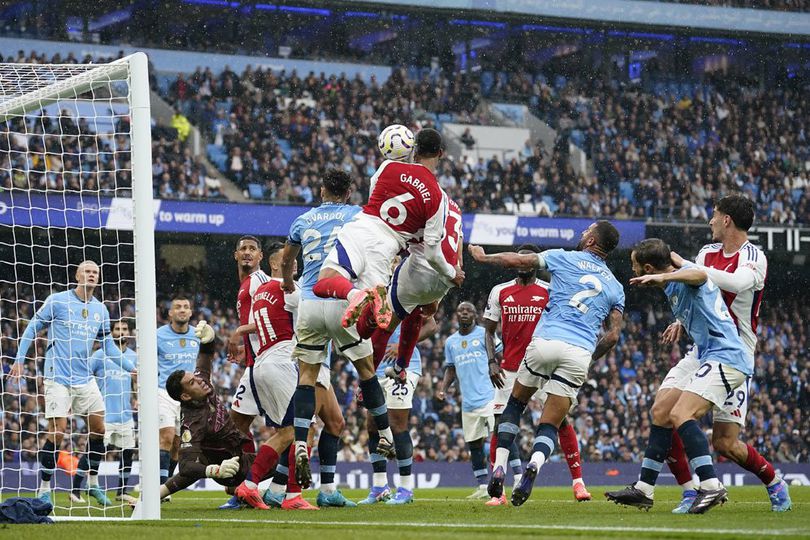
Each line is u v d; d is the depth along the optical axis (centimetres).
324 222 834
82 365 1123
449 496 1397
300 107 2933
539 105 3266
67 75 926
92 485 1117
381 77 3244
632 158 3155
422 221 767
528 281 1044
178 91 2809
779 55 3453
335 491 905
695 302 714
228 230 2391
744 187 3178
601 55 3400
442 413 2447
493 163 2948
